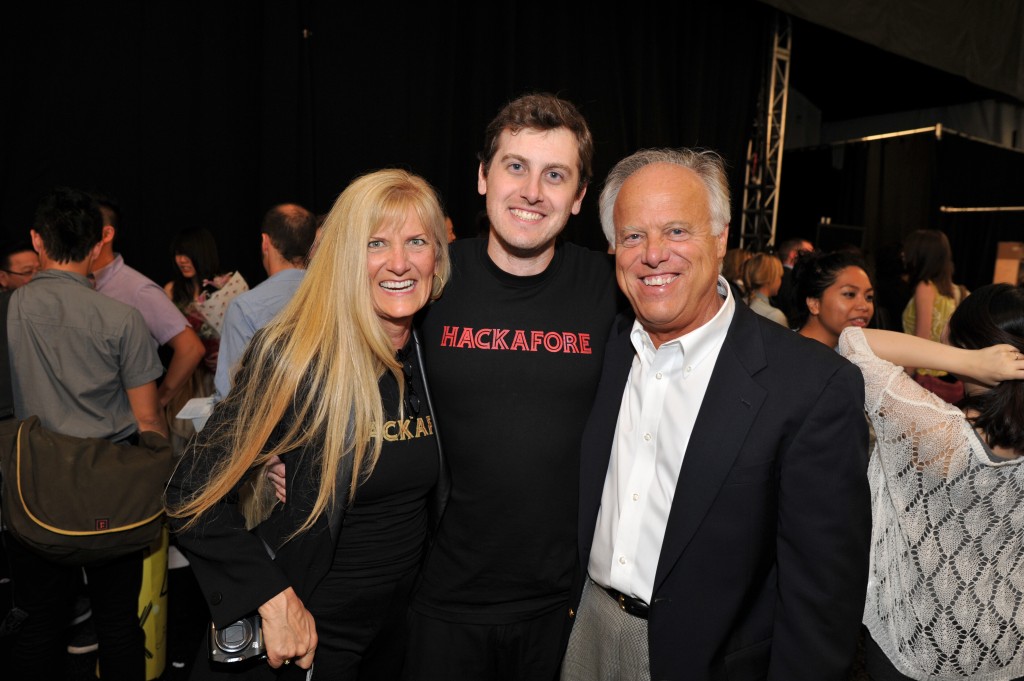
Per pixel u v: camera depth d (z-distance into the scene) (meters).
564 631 1.49
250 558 1.25
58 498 1.71
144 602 2.11
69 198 1.96
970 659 1.28
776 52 6.14
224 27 3.76
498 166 1.50
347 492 1.30
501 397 1.47
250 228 3.94
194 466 1.25
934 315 3.66
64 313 1.90
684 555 1.23
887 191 8.48
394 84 4.30
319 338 1.29
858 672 2.41
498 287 1.55
